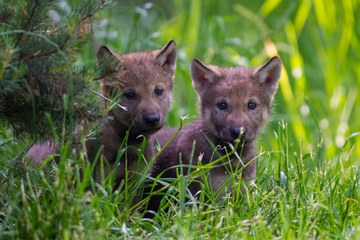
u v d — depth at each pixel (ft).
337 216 33.17
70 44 31.96
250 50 60.80
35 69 31.73
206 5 65.36
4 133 38.91
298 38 63.26
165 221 33.32
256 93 42.57
